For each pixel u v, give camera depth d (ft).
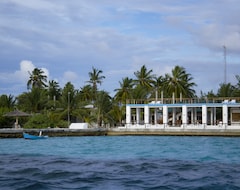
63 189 56.54
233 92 307.17
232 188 57.57
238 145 145.69
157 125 217.77
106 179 64.95
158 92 315.17
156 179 65.10
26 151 124.26
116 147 137.80
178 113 260.42
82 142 166.09
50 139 188.85
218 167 80.84
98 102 256.73
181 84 296.51
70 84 279.69
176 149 128.77
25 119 243.60
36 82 353.92
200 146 141.18
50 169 76.38
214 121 232.32
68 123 237.25
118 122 263.49
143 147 137.18
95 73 319.68
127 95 294.87
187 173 71.92
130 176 68.13
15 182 61.57
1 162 89.86
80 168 78.28
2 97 286.05
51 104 264.52
